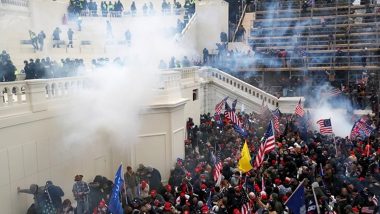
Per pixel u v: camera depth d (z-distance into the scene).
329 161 18.12
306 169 16.62
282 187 15.37
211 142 21.91
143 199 15.20
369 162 18.23
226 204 14.12
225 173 17.47
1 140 13.95
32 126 15.32
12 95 14.62
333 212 13.40
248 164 15.84
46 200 14.18
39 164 15.70
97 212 14.59
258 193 15.33
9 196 14.29
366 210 14.17
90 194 15.86
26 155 15.05
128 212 13.88
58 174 16.66
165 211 13.66
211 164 19.25
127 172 17.47
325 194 14.93
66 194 17.06
